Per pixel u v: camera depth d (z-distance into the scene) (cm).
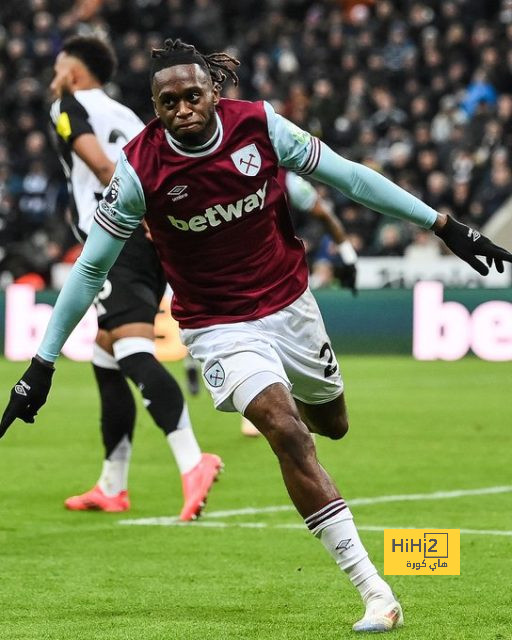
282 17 8231
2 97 8062
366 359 5834
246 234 1716
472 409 4266
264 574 2003
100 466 3203
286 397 1645
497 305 5762
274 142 1670
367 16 8100
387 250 6328
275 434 1622
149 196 1656
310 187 3359
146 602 1816
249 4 8400
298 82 7494
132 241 2502
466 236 1733
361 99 7281
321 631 1619
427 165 6700
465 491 2795
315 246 6462
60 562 2105
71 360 6031
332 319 5950
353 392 4722
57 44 8075
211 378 1723
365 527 2383
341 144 6975
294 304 1772
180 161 1642
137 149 1652
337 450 3438
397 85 7538
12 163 7400
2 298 6041
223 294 1738
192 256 1720
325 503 1600
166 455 3406
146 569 2047
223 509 2612
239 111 1664
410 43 7694
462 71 7356
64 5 8444
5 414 1694
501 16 7525
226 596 1850
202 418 4162
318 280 6166
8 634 1625
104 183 2523
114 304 2494
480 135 6650
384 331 5903
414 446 3503
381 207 1717
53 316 1692
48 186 7269
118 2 8200
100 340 2550
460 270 6150
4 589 1906
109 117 2591
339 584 1927
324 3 8362
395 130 6925
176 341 5903
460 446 3503
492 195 6384
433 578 1956
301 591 1881
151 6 8156
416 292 5856
